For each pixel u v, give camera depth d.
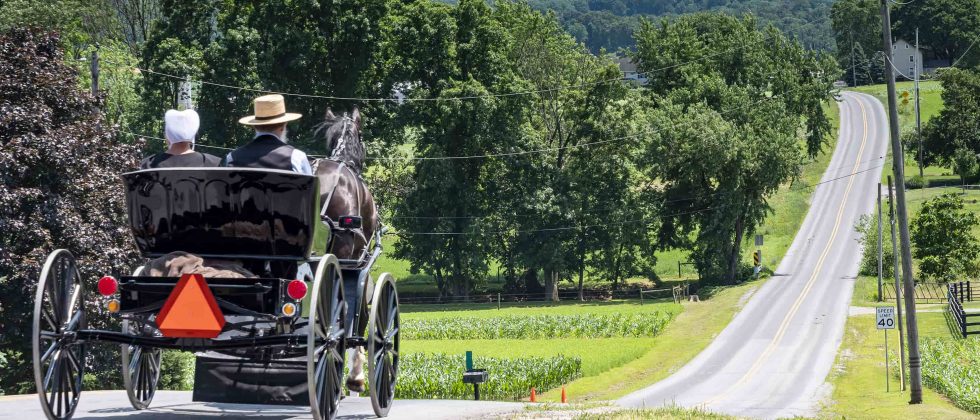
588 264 100.81
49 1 62.62
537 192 96.12
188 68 75.62
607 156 99.62
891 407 39.66
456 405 13.67
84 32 91.12
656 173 100.00
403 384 45.12
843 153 155.62
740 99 104.50
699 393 49.22
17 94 29.20
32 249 26.88
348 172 11.10
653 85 111.88
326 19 84.88
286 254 9.01
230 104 81.06
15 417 9.98
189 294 8.33
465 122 93.50
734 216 98.56
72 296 9.15
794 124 108.19
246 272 8.94
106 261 26.91
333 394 9.24
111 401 11.37
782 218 123.44
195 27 82.88
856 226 104.56
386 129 92.56
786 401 45.50
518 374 48.19
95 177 28.61
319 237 9.67
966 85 139.12
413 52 93.88
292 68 84.19
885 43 40.06
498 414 12.52
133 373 10.30
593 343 67.94
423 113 93.69
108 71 74.50
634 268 102.81
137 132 75.38
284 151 9.55
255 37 81.19
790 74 117.12
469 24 95.56
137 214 9.05
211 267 8.95
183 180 8.87
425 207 96.19
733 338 69.38
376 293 9.95
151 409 10.60
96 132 29.86
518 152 96.69
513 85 95.25
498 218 98.12
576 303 95.69
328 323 9.12
